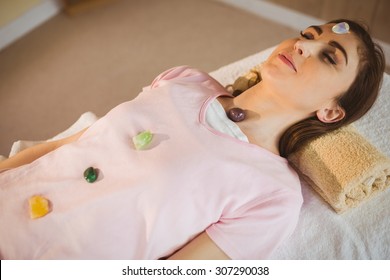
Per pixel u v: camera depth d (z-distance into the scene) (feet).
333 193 3.36
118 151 3.15
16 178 3.25
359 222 3.51
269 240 3.14
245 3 7.89
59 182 3.14
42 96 6.61
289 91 3.23
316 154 3.49
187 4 8.13
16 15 7.29
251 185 3.14
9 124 6.25
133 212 3.00
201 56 7.20
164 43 7.41
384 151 3.89
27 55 7.17
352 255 3.38
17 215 3.06
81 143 3.31
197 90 3.55
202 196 3.04
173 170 2.95
